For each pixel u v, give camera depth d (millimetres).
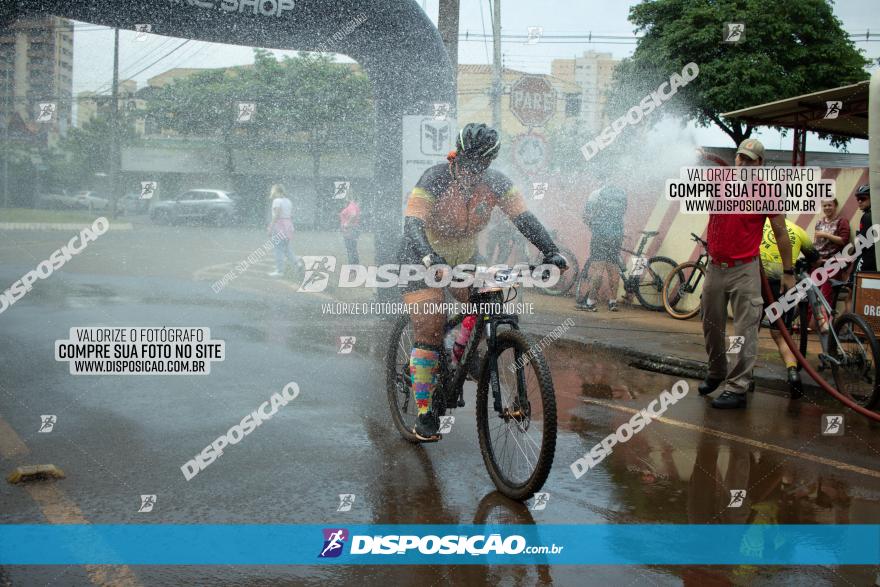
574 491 3426
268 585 2523
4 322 6984
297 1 7566
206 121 24578
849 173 8062
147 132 25984
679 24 19344
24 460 3615
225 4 7473
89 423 4227
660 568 2689
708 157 5312
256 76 21984
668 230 9742
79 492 3254
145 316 7629
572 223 11359
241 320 7711
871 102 5387
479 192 3604
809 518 3168
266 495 3283
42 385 4996
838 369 5277
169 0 7359
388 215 8430
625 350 6812
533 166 9570
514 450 3354
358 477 3537
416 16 7871
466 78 25453
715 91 18641
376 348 6590
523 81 9469
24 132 25656
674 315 8859
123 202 27516
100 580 2520
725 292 5133
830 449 4164
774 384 5727
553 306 9664
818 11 19219
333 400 4887
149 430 4137
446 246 3732
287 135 22438
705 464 3848
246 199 23578
